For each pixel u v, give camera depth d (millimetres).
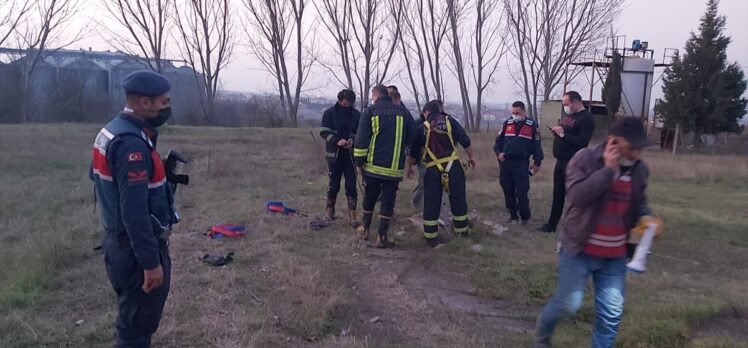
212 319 5031
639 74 34625
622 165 4004
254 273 6117
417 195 8664
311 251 6941
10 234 7391
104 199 3490
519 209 8711
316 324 5008
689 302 5684
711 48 33750
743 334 5223
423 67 37938
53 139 17812
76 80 35562
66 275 5867
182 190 10383
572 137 7852
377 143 7105
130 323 3619
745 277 7035
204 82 38844
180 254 6637
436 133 7383
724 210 11094
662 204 11469
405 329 5133
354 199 8141
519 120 8633
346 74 37500
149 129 3549
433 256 7012
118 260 3504
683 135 34281
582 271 4133
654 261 7449
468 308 5660
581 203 3973
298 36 38219
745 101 34969
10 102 32094
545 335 4398
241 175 12195
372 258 6871
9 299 5141
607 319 4188
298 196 10234
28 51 31766
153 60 37562
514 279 6270
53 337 4621
